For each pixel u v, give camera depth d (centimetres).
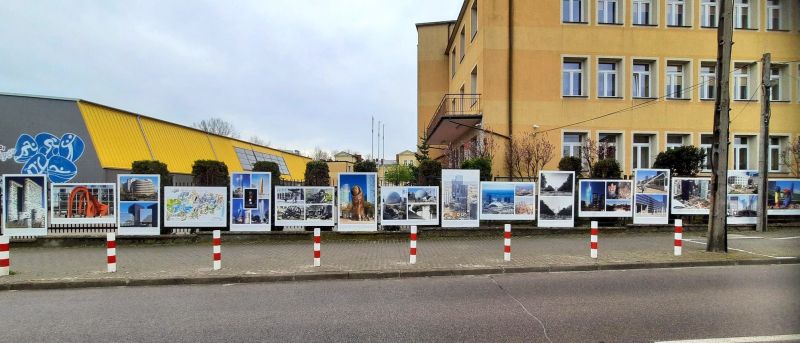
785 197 1437
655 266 884
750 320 526
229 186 1230
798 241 1162
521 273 838
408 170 2727
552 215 1295
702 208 1362
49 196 1166
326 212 1245
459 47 2566
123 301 651
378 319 543
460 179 1269
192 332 502
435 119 2177
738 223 1388
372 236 1220
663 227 1338
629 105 1958
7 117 2041
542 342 455
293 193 1238
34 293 710
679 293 663
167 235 1183
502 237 1259
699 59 1992
